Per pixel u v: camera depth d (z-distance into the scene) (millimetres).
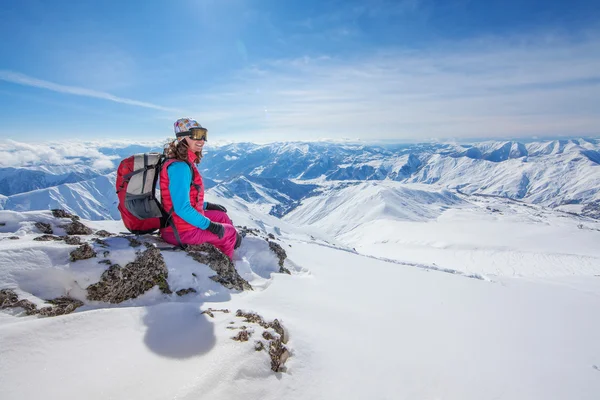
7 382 2186
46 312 3113
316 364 3389
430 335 4934
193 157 4562
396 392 3215
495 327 5973
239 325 3422
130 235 5000
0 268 3229
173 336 3182
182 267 4578
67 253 3791
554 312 8234
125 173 4586
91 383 2346
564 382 4082
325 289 6312
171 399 2289
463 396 3350
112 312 3297
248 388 2646
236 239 5746
